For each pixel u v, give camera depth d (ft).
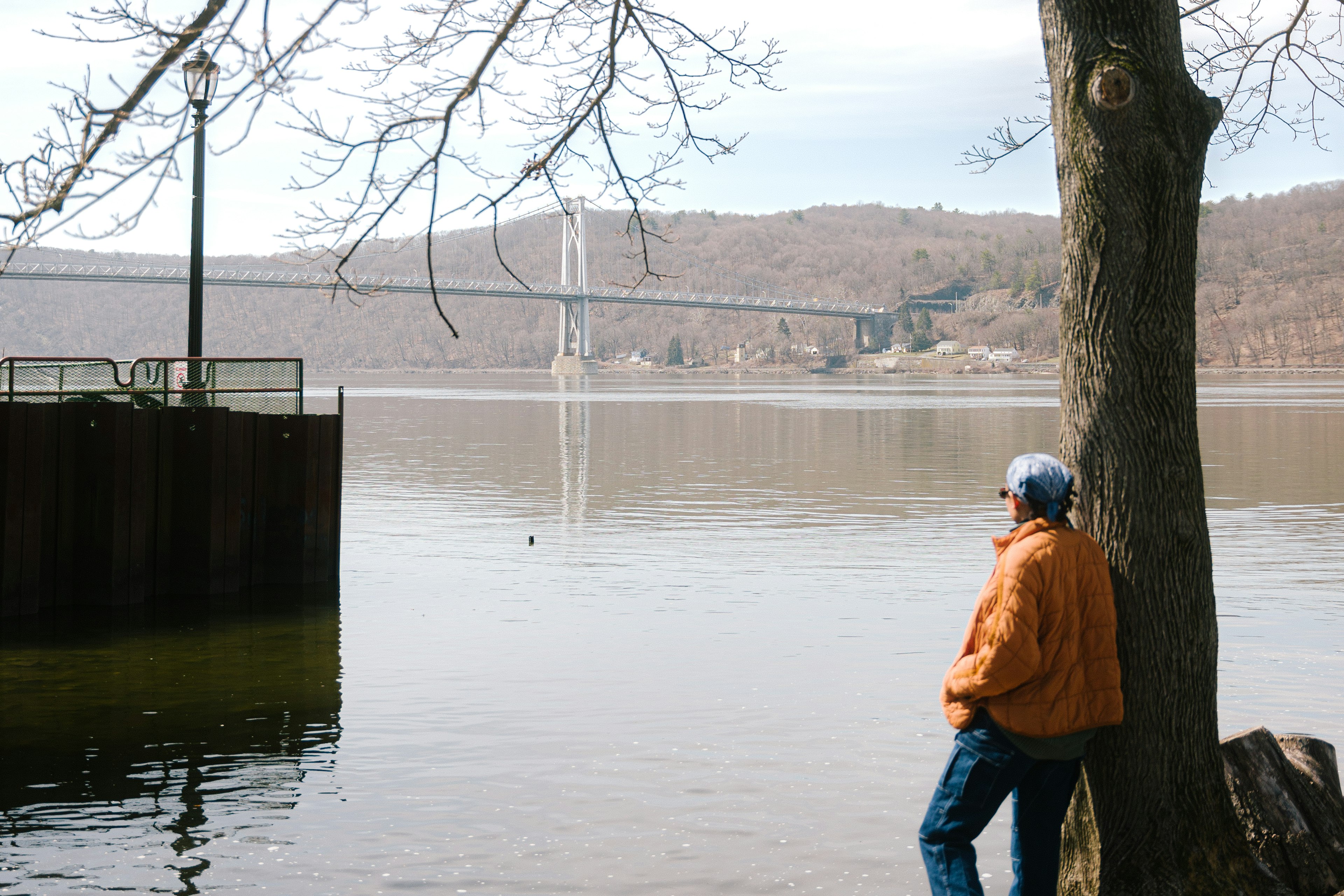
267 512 38.37
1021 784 10.98
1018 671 10.23
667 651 29.37
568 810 17.52
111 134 11.51
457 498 65.21
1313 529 52.16
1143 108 10.93
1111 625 10.60
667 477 77.92
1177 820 11.44
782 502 63.77
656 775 19.24
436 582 39.81
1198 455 11.57
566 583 39.55
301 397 39.09
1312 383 365.40
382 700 24.59
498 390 313.73
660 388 330.13
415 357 636.48
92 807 17.80
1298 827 12.00
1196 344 11.55
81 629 32.01
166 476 35.99
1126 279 11.17
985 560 44.32
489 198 13.87
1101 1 11.09
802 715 23.06
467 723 22.66
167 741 21.56
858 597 37.04
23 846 16.07
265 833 16.58
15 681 26.48
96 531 34.37
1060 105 11.49
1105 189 11.10
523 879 14.89
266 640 30.76
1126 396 11.25
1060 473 10.60
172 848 16.03
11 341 437.17
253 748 21.09
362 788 18.70
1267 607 34.81
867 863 15.40
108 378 39.06
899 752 20.45
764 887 14.65
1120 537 11.32
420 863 15.40
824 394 269.64
